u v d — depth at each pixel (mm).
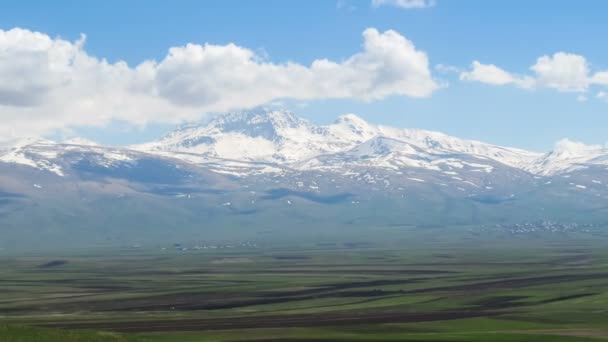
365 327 145000
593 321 154500
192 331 138625
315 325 149125
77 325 152500
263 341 122938
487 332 131500
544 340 118375
